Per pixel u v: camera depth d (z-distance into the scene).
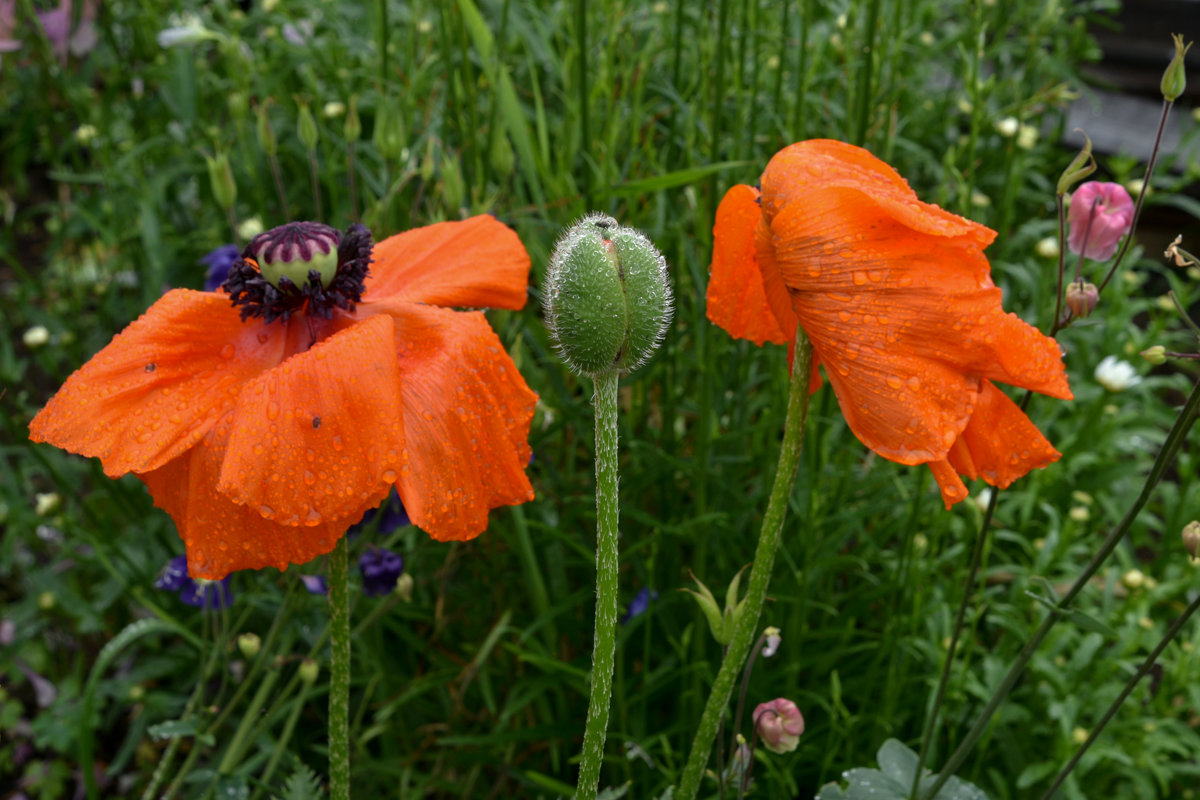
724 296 0.37
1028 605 0.59
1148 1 1.16
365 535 0.50
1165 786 0.55
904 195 0.32
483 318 0.36
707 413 0.54
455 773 0.60
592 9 0.66
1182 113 1.12
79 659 0.67
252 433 0.32
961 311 0.31
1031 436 0.32
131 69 0.87
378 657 0.57
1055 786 0.44
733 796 0.54
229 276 0.36
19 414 0.75
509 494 0.35
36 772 0.67
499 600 0.60
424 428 0.33
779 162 0.33
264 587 0.56
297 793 0.44
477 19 0.54
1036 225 0.73
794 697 0.55
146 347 0.34
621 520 0.59
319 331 0.35
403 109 0.63
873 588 0.60
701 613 0.55
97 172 0.86
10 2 0.86
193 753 0.51
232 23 0.78
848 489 0.61
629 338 0.30
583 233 0.30
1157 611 0.66
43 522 0.66
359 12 0.79
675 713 0.59
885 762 0.46
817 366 0.35
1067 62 0.88
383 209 0.55
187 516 0.33
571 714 0.58
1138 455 0.73
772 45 0.69
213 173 0.53
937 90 0.90
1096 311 0.81
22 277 0.85
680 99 0.60
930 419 0.31
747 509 0.57
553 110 0.72
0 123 1.02
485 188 0.60
